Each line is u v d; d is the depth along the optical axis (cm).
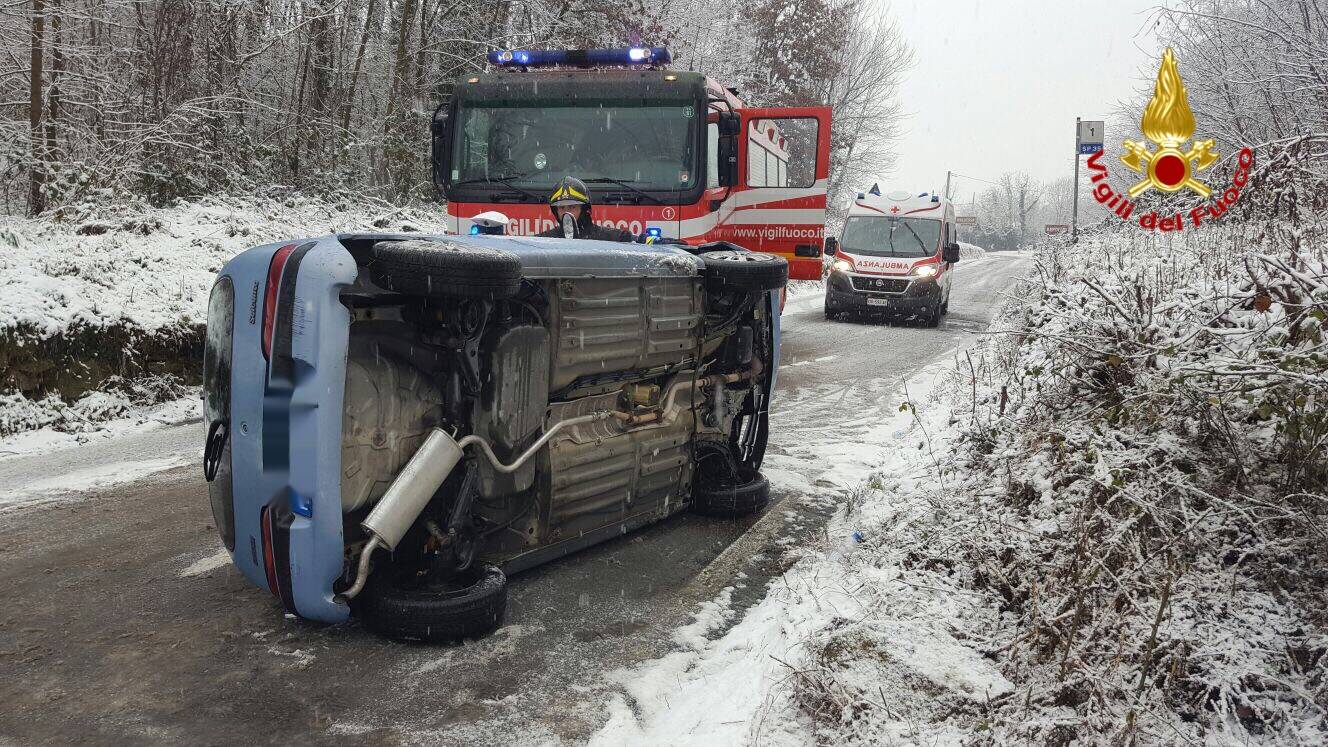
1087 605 323
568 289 415
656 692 338
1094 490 366
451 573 379
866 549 443
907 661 316
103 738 294
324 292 332
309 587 342
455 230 892
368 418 356
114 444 729
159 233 1220
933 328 1684
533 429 402
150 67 1554
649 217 850
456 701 326
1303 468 364
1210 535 348
